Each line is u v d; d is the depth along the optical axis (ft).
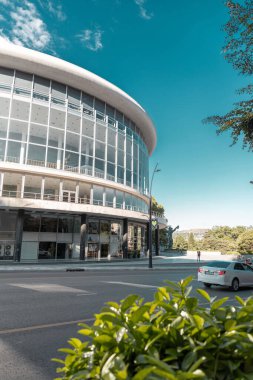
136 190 136.26
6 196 99.19
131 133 143.02
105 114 128.47
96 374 5.46
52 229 112.88
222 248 270.26
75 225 118.83
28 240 106.93
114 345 5.87
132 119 144.77
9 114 102.58
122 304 6.61
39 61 106.01
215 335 5.89
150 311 7.15
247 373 5.46
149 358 4.75
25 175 102.94
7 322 23.07
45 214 112.16
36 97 109.81
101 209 113.50
